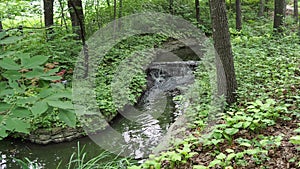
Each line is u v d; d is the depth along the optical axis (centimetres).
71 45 805
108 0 1407
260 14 1777
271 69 674
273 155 379
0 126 119
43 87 135
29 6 848
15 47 154
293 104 488
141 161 508
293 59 727
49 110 128
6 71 130
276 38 970
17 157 614
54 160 600
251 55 793
